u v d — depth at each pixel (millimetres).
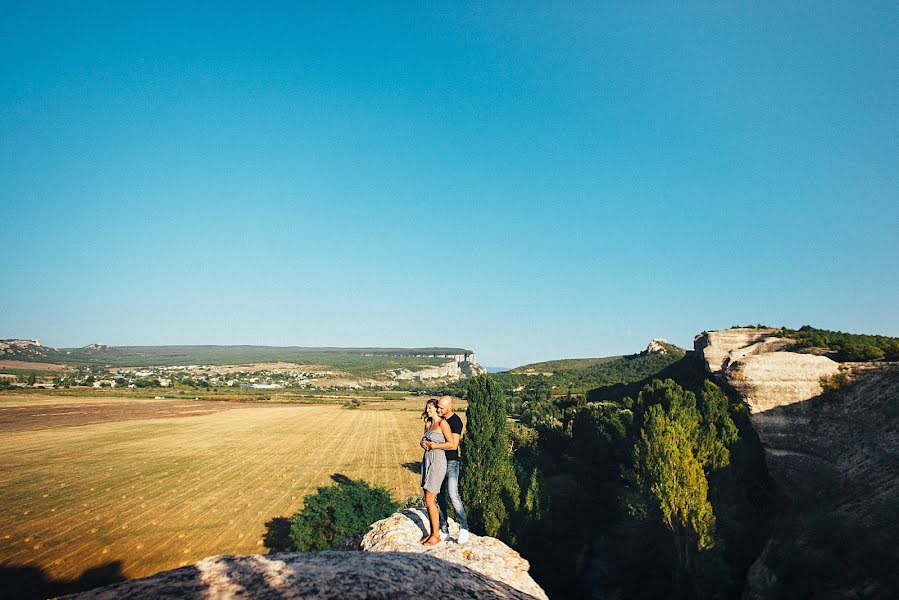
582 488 51438
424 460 9102
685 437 27891
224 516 55000
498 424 36531
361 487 44656
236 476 74938
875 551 15492
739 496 31062
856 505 18672
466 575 4250
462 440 37000
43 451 92875
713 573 24078
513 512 35438
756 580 20375
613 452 53812
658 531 30359
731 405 38000
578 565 37875
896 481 18188
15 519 52875
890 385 24547
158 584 3229
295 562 3906
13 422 122250
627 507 35688
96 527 50750
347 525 40469
